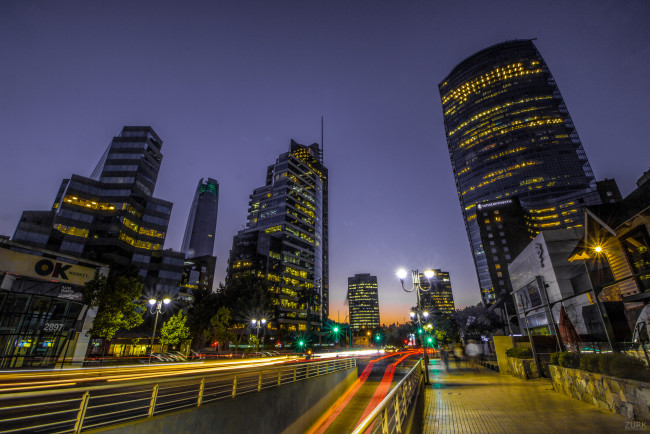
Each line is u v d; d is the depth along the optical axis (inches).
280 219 5167.3
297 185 5738.2
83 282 1106.1
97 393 479.8
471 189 7165.4
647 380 330.6
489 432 310.8
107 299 1122.0
